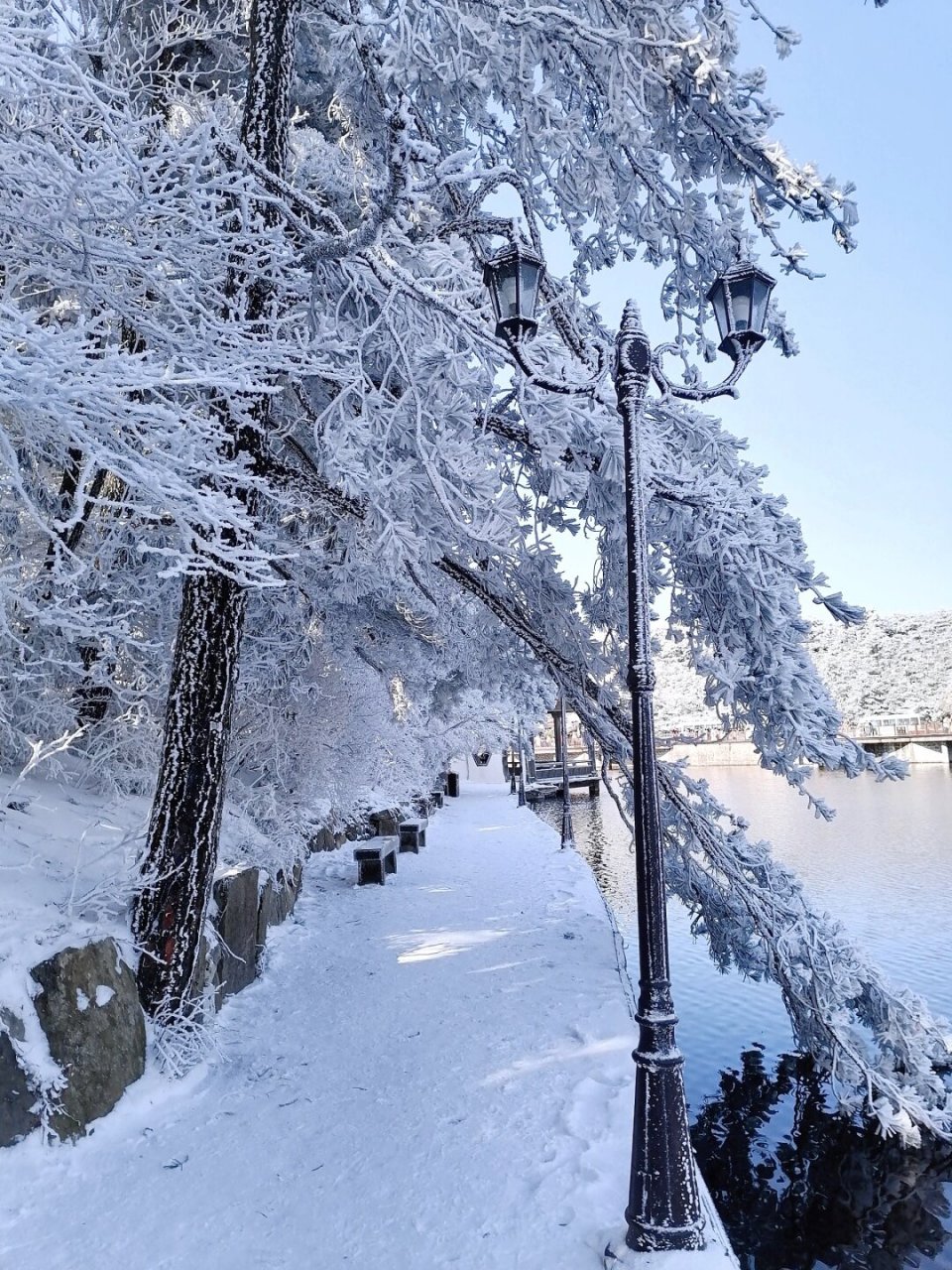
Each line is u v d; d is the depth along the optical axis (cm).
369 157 923
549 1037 672
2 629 467
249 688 1065
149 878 640
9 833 671
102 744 891
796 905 788
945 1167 616
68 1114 501
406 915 1183
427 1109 548
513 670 1066
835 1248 511
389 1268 377
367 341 670
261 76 698
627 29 714
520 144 728
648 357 495
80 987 542
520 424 744
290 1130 527
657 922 424
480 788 4638
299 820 1224
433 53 595
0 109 471
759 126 762
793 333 802
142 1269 380
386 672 1363
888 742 8112
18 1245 400
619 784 909
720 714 764
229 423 647
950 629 13162
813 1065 792
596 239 904
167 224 479
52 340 361
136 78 758
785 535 778
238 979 829
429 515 682
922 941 1240
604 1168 460
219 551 420
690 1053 823
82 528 771
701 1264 367
